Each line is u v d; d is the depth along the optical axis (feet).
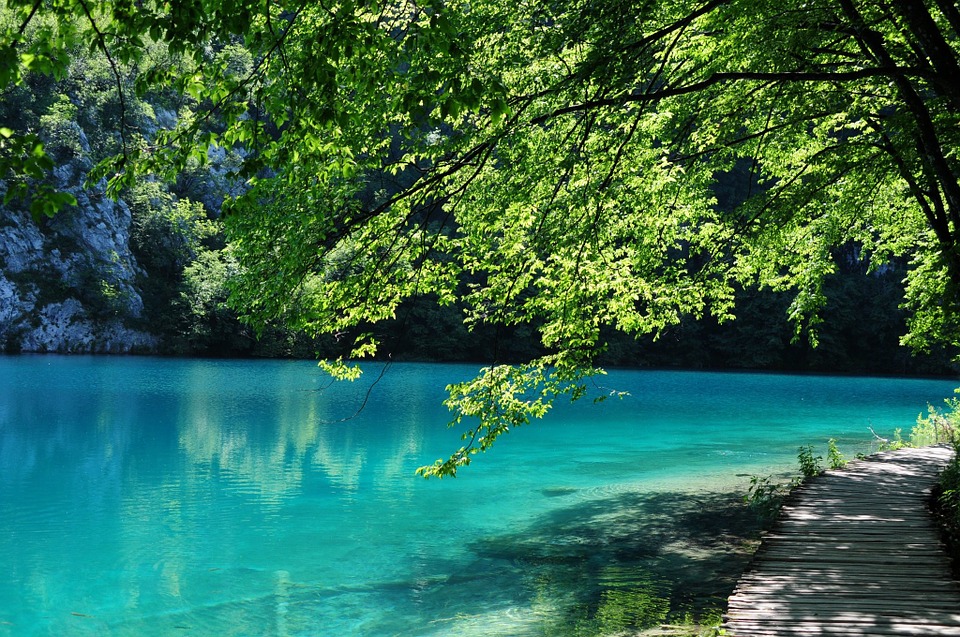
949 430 53.52
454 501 37.45
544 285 24.35
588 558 27.94
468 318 24.73
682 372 159.43
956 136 24.95
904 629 16.37
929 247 35.63
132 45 11.30
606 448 54.54
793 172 38.78
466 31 21.21
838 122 37.27
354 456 50.11
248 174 13.56
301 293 21.40
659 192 28.63
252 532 31.65
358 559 27.96
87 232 176.35
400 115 17.95
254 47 14.32
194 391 91.45
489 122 20.83
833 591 19.01
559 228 23.08
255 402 81.46
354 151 19.61
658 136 29.30
